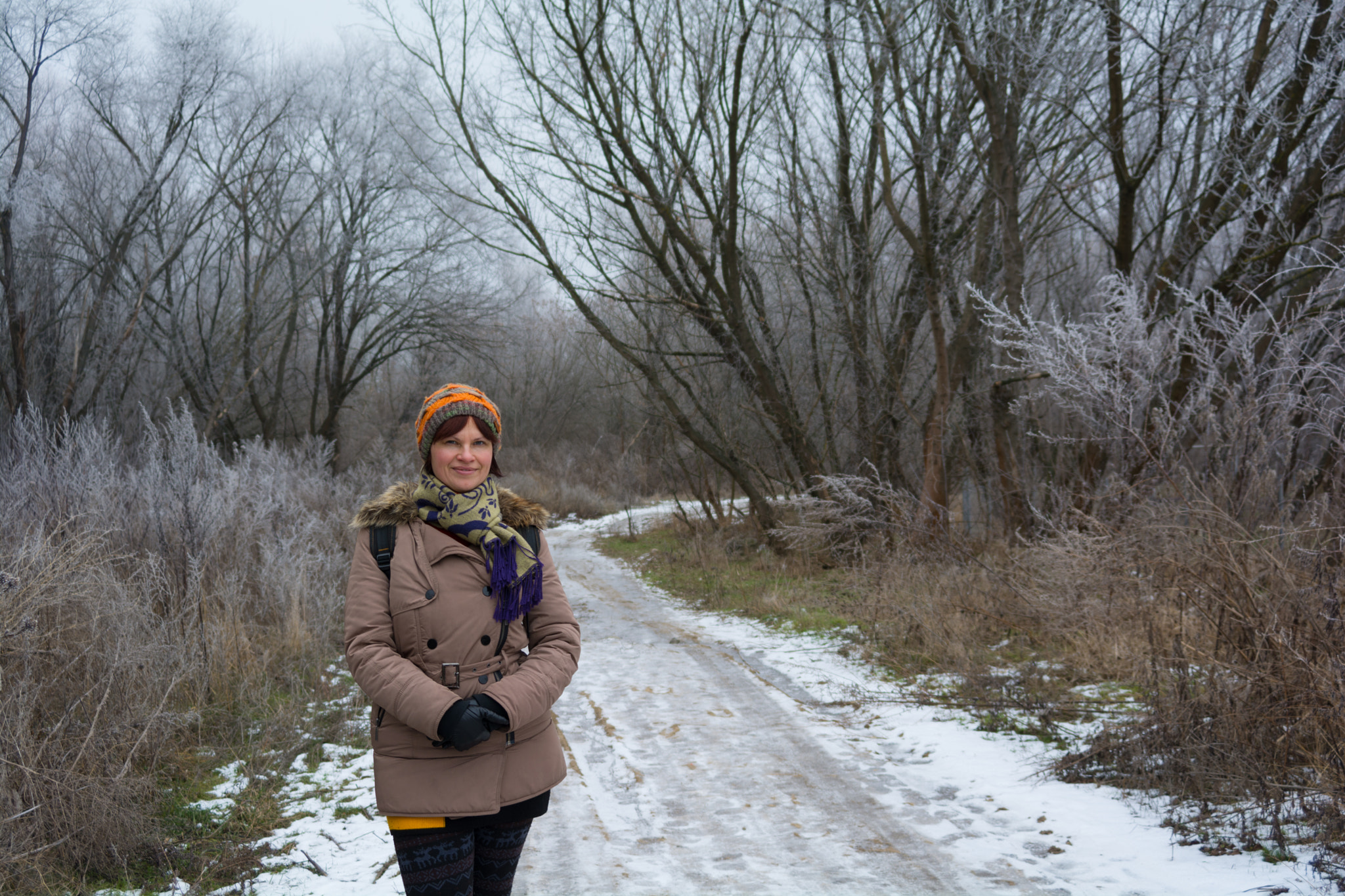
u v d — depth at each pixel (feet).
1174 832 13.41
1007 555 33.12
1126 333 25.90
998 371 44.39
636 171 49.29
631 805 15.67
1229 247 40.83
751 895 11.70
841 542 48.39
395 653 7.42
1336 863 11.71
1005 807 14.94
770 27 46.26
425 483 8.00
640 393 65.92
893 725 20.47
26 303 51.34
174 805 15.21
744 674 26.63
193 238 72.13
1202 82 34.78
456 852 7.49
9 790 12.55
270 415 84.48
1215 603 16.88
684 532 68.39
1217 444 24.04
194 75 59.72
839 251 50.90
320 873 12.77
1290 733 14.47
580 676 27.02
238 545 29.37
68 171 55.93
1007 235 40.29
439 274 81.35
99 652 15.85
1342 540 15.49
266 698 21.03
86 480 25.91
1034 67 37.29
